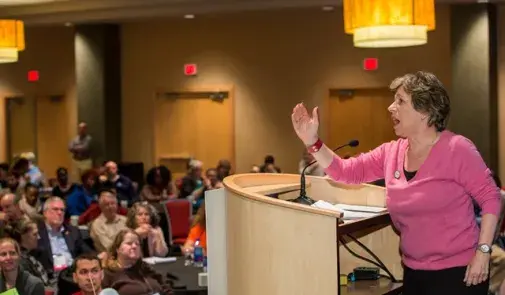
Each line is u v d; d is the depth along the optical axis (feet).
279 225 6.80
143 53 36.60
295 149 34.09
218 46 35.27
